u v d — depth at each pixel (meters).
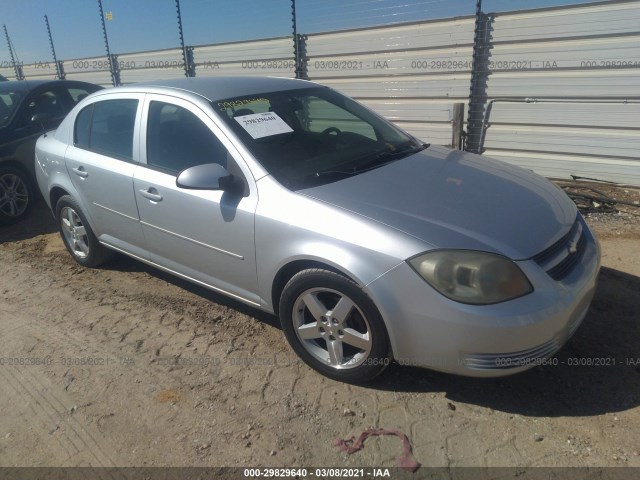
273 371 2.88
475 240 2.30
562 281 2.37
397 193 2.68
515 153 6.37
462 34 6.27
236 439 2.41
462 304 2.21
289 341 2.88
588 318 3.18
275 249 2.69
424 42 6.61
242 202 2.82
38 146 4.46
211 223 2.98
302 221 2.57
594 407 2.47
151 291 3.92
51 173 4.25
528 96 6.05
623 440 2.27
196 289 3.91
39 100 6.00
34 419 2.63
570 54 5.65
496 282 2.21
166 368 2.96
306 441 2.38
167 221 3.26
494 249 2.27
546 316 2.22
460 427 2.40
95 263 4.33
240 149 2.90
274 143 3.02
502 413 2.47
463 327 2.22
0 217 5.55
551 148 6.08
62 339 3.34
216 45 8.82
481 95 6.38
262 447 2.36
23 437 2.52
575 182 5.95
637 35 5.23
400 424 2.44
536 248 2.35
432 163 3.17
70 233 4.41
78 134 4.06
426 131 6.99
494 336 2.20
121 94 3.71
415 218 2.43
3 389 2.88
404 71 6.89
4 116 5.71
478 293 2.21
